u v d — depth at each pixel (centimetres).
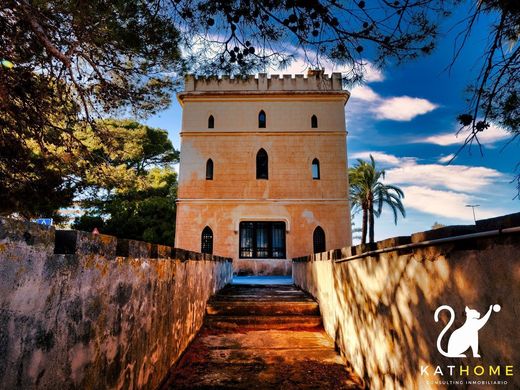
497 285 157
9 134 580
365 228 2500
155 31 442
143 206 2106
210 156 1961
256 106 2025
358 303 381
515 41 302
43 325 152
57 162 755
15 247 133
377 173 2475
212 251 1838
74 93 591
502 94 344
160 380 345
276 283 1206
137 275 281
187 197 1908
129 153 794
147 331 305
